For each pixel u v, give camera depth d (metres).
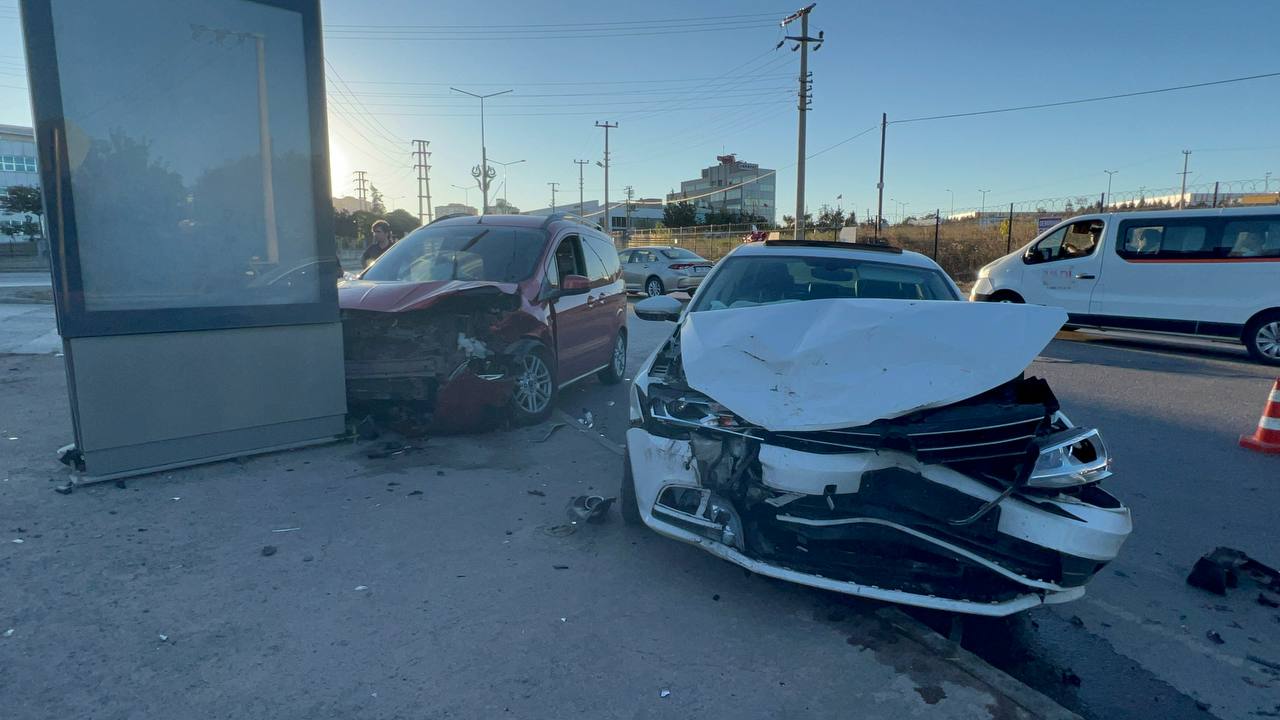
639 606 3.44
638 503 3.78
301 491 4.72
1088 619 3.66
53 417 6.33
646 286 22.00
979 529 3.17
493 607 3.39
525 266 6.88
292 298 5.33
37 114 4.27
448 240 7.32
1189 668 3.27
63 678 2.77
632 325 14.98
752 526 3.40
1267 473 5.84
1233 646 3.44
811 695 2.82
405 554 3.89
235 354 5.16
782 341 3.57
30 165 70.00
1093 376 9.70
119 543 3.89
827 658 3.06
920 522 3.14
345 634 3.13
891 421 3.13
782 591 3.61
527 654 3.04
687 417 3.58
